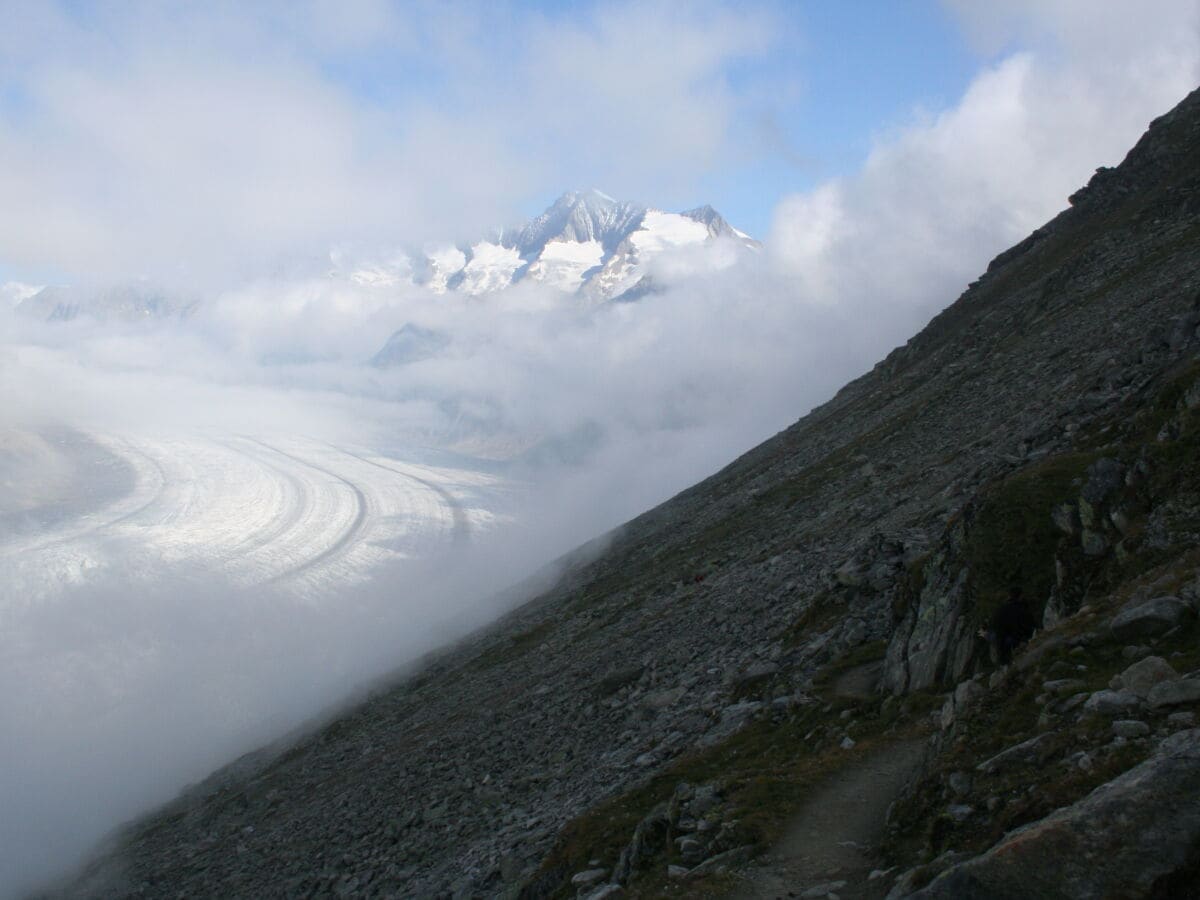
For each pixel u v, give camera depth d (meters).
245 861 45.06
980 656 17.84
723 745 22.47
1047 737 11.20
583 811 24.48
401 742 53.38
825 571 36.75
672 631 42.97
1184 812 8.23
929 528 29.81
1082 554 17.56
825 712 20.50
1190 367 20.88
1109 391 30.41
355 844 37.22
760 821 14.63
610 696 37.12
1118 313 50.69
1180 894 7.81
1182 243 55.66
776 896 12.02
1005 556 18.95
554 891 19.53
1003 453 37.03
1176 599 12.85
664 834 17.38
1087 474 18.81
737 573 48.94
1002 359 61.00
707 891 12.83
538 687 47.19
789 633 30.36
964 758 12.41
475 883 24.25
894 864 11.60
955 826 10.93
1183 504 16.06
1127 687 11.22
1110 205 82.44
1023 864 8.62
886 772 15.46
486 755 39.38
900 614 22.53
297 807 51.62
